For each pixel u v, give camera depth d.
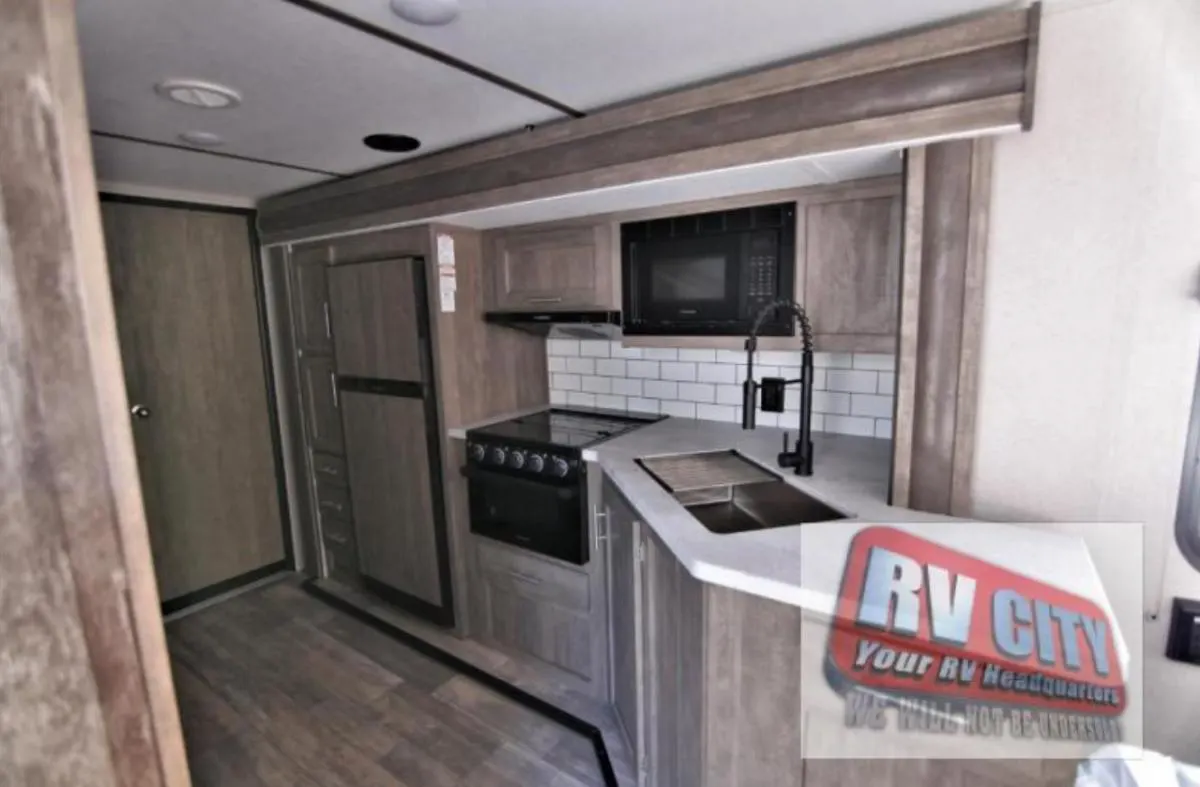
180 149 2.20
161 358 2.95
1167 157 1.16
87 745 0.55
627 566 1.89
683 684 1.48
